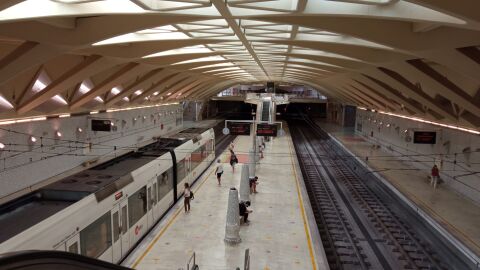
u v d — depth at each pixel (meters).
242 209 18.42
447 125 28.73
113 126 34.06
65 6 11.06
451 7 8.30
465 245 16.42
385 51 19.64
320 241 16.56
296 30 16.47
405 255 17.36
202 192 24.05
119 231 14.21
